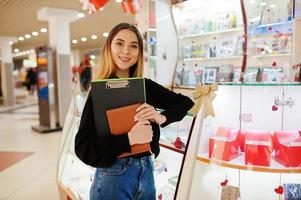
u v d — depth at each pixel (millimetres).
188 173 1487
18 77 28406
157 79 4578
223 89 2002
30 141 6051
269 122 2062
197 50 4570
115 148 1226
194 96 1699
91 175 2713
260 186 2096
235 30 4082
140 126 1281
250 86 2037
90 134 1272
